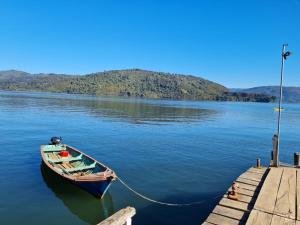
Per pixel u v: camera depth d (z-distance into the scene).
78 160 20.48
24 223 13.42
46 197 16.22
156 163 24.88
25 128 42.50
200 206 15.89
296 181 12.73
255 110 129.38
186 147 32.56
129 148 30.70
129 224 7.06
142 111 86.75
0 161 23.41
